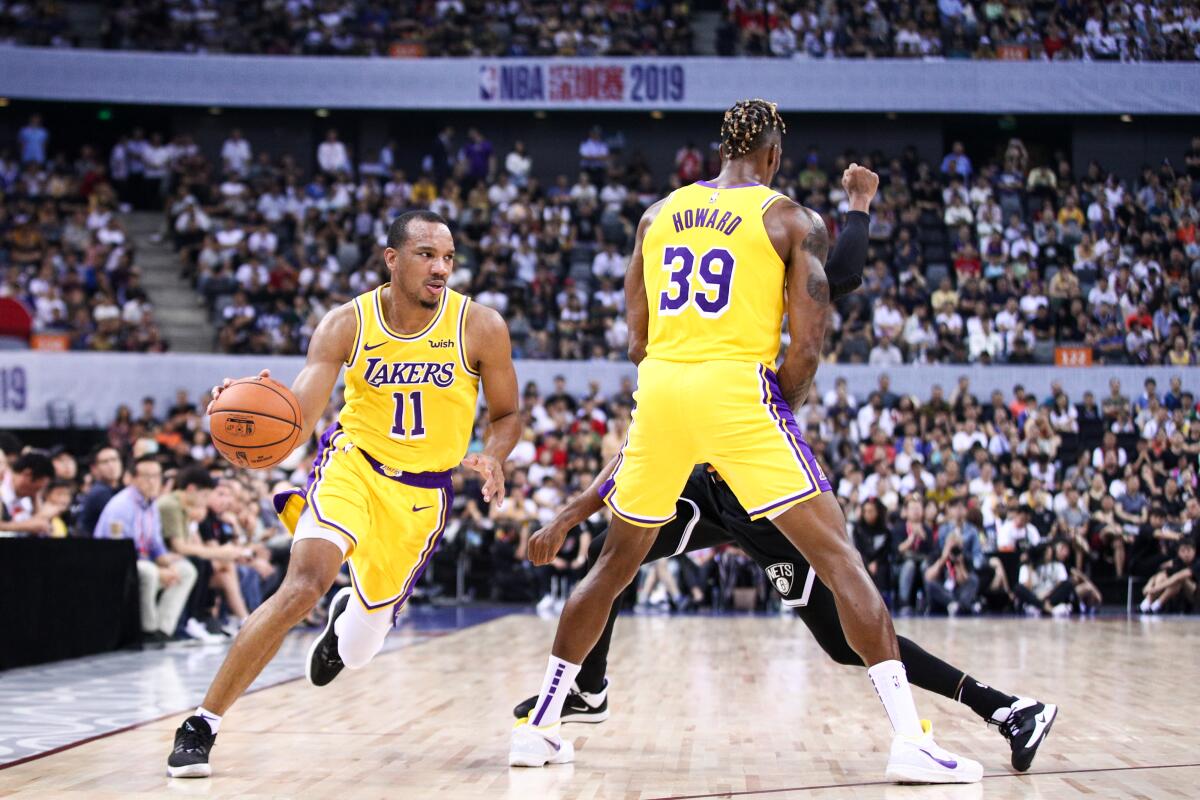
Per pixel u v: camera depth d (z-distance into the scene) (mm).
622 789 3137
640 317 3586
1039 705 3453
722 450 3281
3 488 7586
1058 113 17844
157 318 16453
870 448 13258
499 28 19078
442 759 3643
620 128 19719
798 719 4570
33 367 14891
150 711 4758
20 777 3309
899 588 11680
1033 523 12328
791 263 3348
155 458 7719
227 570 8523
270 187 17828
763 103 3502
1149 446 13508
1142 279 16438
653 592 12234
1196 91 17656
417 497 3758
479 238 17500
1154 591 11766
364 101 18281
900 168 18000
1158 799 3010
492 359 3762
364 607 3785
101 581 7145
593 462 12852
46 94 17938
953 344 15406
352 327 3703
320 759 3637
